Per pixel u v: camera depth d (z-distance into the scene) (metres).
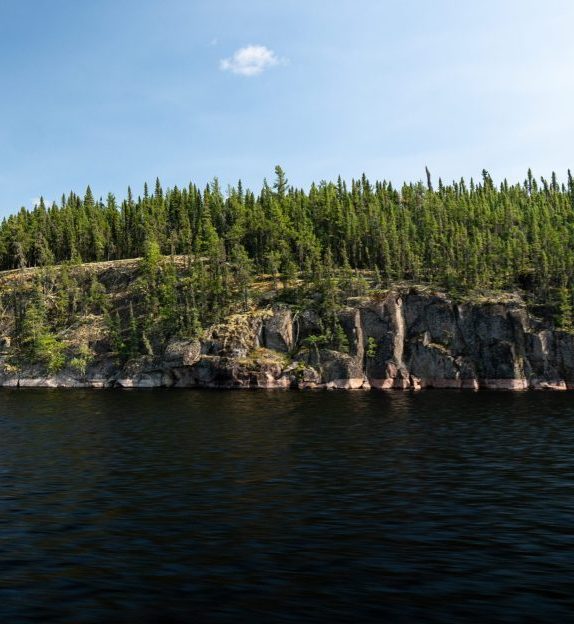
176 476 33.09
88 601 16.38
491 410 71.19
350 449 42.19
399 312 126.88
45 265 184.00
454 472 33.91
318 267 140.25
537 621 15.09
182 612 15.66
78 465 36.47
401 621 15.09
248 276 146.38
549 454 39.72
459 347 122.69
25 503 27.14
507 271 138.75
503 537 22.02
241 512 25.58
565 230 162.88
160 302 147.88
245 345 126.19
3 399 92.06
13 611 15.73
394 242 153.38
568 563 19.25
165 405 79.94
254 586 17.39
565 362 116.38
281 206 197.12
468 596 16.66
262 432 51.62
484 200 199.12
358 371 121.19
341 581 17.78
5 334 153.75
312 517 24.78
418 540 21.69
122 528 23.27
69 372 134.00
